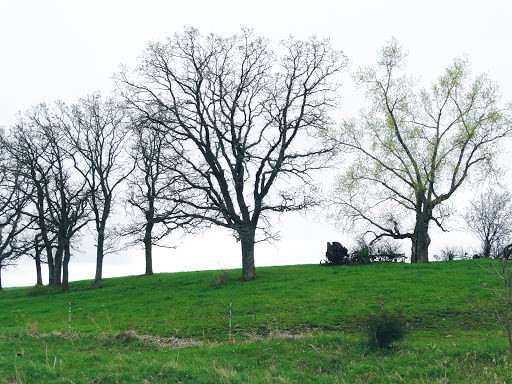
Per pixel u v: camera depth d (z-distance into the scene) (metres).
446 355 19.45
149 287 44.19
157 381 17.78
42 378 18.62
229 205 43.53
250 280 42.50
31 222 53.09
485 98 47.97
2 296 51.41
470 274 37.06
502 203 54.72
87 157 50.16
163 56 43.56
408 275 38.25
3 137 51.28
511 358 18.53
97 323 31.62
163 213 42.19
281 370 18.73
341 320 27.42
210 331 27.16
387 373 17.95
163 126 43.66
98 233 49.81
